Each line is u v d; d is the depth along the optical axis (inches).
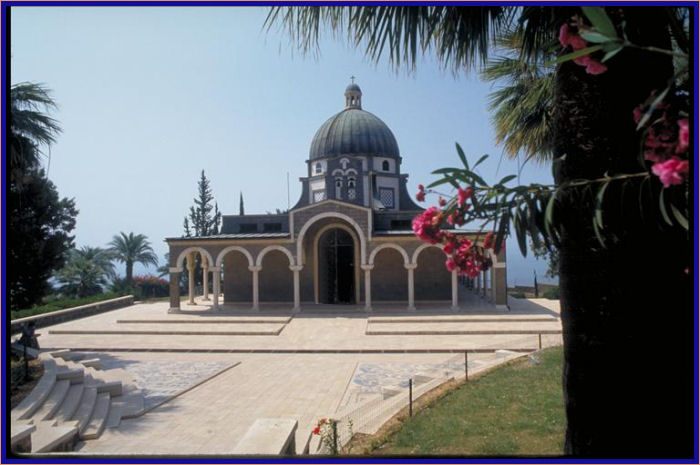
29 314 943.7
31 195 661.3
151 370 604.1
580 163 160.7
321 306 1078.4
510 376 426.0
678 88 141.6
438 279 1101.1
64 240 708.0
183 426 400.5
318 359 656.4
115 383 470.9
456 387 407.8
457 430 298.4
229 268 1166.3
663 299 152.6
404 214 1099.9
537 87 347.6
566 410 170.9
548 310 995.9
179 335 832.3
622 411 155.4
